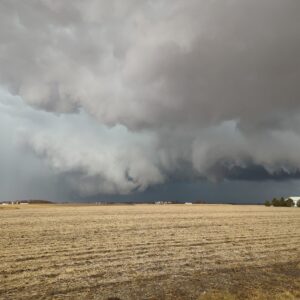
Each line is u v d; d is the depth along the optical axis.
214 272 20.11
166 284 17.48
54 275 19.03
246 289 16.75
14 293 15.80
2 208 120.06
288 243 31.25
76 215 72.44
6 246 28.31
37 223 50.19
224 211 97.69
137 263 22.17
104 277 18.73
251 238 34.19
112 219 59.06
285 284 17.75
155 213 83.06
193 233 37.88
